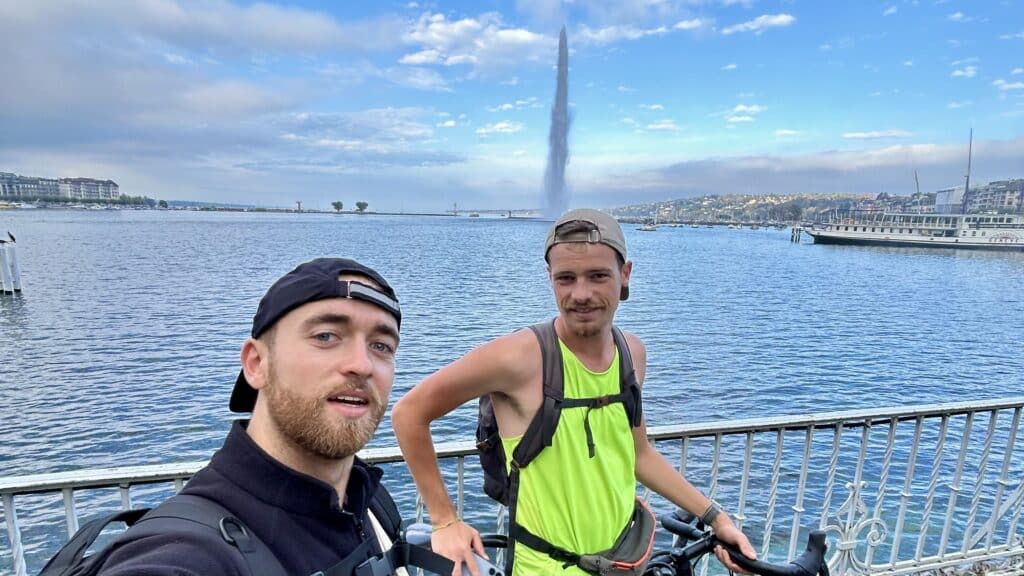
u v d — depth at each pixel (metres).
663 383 17.34
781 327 27.95
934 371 20.31
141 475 2.05
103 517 1.16
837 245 122.12
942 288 49.75
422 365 18.39
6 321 23.91
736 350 22.34
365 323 1.18
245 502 1.07
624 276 1.79
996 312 35.81
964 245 105.00
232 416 13.01
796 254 92.88
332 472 1.21
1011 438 3.51
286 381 1.14
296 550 1.09
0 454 11.07
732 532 2.06
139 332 21.86
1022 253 100.19
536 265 54.69
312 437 1.12
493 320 26.48
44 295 30.80
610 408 1.81
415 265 53.59
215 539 0.97
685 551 2.02
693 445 11.43
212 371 16.58
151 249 64.19
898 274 62.56
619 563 1.73
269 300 1.18
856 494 3.19
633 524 1.88
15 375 16.09
